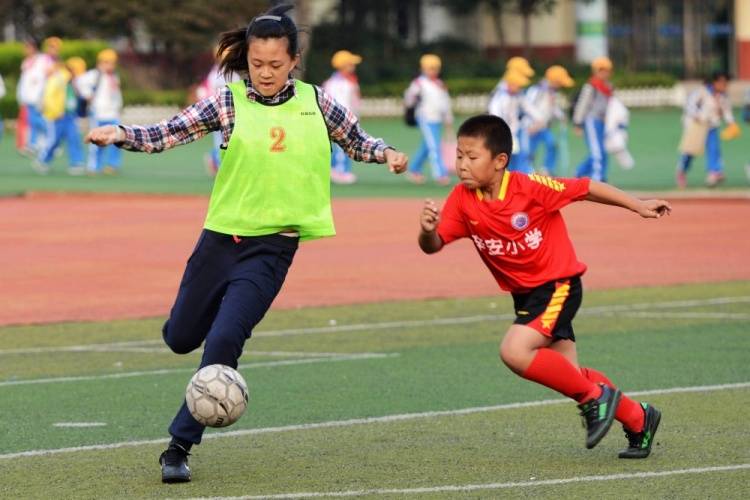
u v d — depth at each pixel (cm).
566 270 2500
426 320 4422
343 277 5391
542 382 2491
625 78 18612
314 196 2511
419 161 9569
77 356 3862
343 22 19250
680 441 2748
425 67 9500
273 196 2481
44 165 10406
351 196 8625
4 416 3075
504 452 2675
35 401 3244
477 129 2441
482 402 3188
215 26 17238
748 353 3784
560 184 2481
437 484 2420
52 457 2673
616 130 8794
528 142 8931
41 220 7325
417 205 8038
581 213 7588
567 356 2581
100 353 3909
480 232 2492
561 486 2397
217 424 2384
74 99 10306
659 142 13112
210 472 2533
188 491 2392
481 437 2816
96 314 4591
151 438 2848
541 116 9156
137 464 2609
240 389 2381
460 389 3344
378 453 2677
